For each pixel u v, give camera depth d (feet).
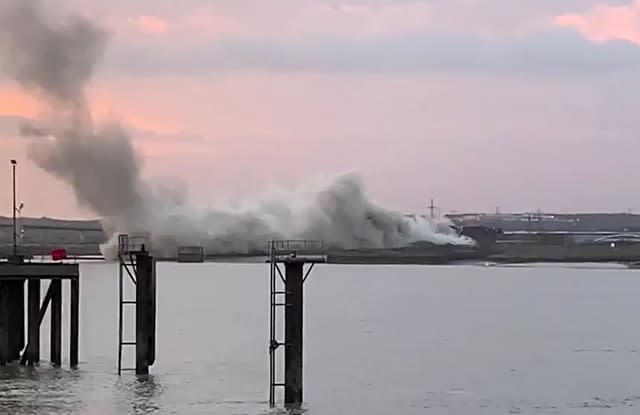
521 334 448.65
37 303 255.09
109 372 264.31
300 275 217.97
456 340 417.49
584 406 251.39
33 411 218.59
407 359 343.67
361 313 579.07
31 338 254.68
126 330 400.06
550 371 314.76
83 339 364.17
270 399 228.63
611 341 418.92
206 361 313.73
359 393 261.65
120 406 227.40
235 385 260.42
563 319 544.62
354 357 347.56
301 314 219.82
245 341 385.70
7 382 243.81
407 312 589.32
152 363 269.85
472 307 640.17
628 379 297.33
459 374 304.09
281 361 314.14
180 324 471.21
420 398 257.14
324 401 247.29
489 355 361.10
